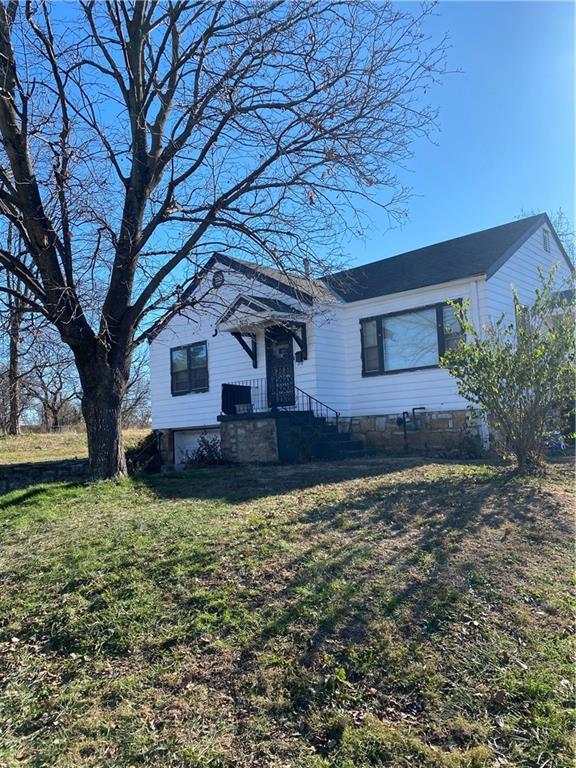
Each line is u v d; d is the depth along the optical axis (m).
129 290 8.70
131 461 15.93
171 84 8.67
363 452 11.98
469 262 12.44
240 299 12.80
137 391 34.44
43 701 3.22
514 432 7.56
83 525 6.10
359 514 5.69
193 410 16.59
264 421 11.78
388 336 13.14
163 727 2.88
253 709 2.95
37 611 4.18
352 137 7.78
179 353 17.11
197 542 5.07
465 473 7.80
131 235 8.53
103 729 2.91
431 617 3.63
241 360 15.24
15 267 7.84
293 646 3.41
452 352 7.95
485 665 3.17
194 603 3.99
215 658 3.38
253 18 7.75
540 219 14.26
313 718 2.85
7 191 8.59
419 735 2.70
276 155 8.08
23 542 5.77
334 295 14.14
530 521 5.39
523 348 7.39
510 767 2.49
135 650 3.57
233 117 7.94
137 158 8.51
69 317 8.08
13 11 7.88
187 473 9.37
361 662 3.23
